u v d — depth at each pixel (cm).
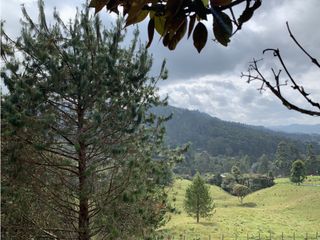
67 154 918
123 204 898
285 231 5522
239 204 8856
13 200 819
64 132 894
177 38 85
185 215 6197
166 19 83
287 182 10606
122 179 884
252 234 5138
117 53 953
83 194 859
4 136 817
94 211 943
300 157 14975
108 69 902
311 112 95
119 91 923
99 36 943
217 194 9906
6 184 830
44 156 895
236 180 11238
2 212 813
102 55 899
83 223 909
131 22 84
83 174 863
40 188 889
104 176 930
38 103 832
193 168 15112
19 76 864
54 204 920
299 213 7319
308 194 8794
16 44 866
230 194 10506
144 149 1005
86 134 859
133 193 859
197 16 83
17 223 855
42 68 895
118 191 890
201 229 5088
